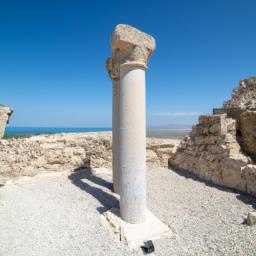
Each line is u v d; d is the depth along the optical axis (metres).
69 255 5.04
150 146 13.60
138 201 6.28
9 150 10.56
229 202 8.17
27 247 5.21
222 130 10.62
